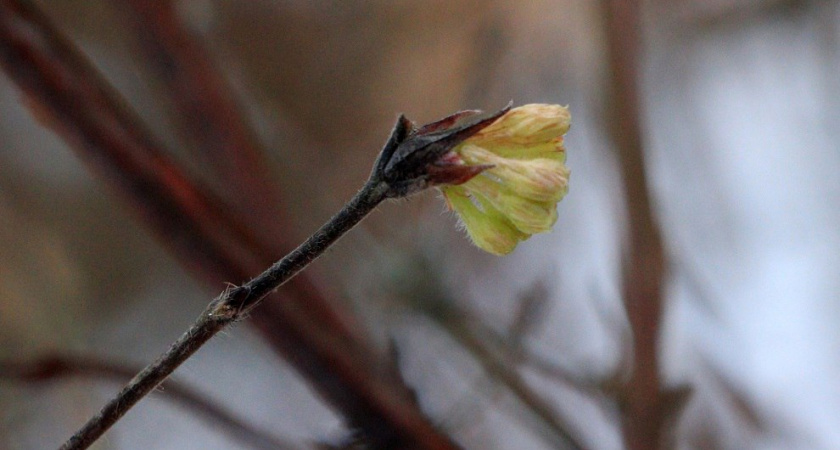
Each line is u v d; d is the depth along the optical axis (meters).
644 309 0.26
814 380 0.35
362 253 0.29
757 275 0.38
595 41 0.33
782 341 0.36
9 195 0.40
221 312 0.22
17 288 0.38
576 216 0.38
